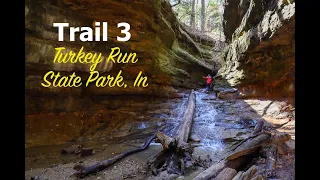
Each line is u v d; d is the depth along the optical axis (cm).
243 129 824
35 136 654
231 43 1502
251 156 538
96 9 785
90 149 589
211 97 1331
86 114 824
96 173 469
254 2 1001
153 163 500
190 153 534
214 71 1808
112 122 871
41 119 693
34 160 538
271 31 884
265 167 473
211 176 396
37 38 646
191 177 447
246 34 1141
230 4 1459
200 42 2052
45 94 707
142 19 938
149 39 1020
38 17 641
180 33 1662
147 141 706
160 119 962
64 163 525
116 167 507
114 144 705
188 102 1170
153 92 1173
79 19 766
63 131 721
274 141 580
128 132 826
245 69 1248
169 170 474
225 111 1062
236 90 1278
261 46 1027
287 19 767
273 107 991
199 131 836
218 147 679
